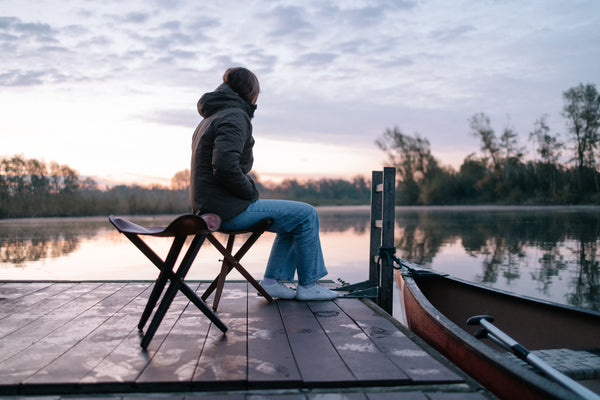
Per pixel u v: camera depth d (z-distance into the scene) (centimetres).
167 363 198
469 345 218
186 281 405
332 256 820
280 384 179
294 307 309
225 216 280
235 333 246
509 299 321
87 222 1608
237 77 281
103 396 173
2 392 173
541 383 168
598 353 235
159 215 1981
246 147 285
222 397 172
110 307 304
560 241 1049
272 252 334
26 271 638
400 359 205
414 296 307
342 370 191
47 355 208
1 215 1831
